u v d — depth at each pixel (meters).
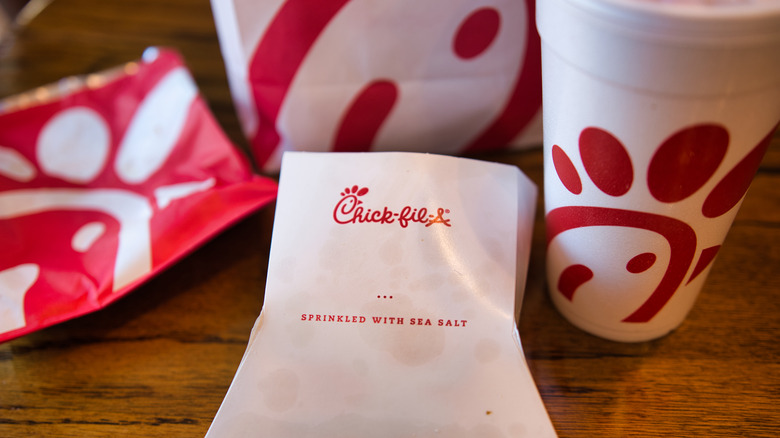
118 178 0.40
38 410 0.31
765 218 0.38
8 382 0.32
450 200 0.32
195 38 0.50
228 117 0.45
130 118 0.43
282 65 0.37
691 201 0.28
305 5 0.35
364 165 0.32
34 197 0.39
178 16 0.52
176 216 0.35
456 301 0.31
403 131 0.41
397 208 0.31
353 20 0.36
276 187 0.36
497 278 0.31
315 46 0.36
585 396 0.31
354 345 0.30
